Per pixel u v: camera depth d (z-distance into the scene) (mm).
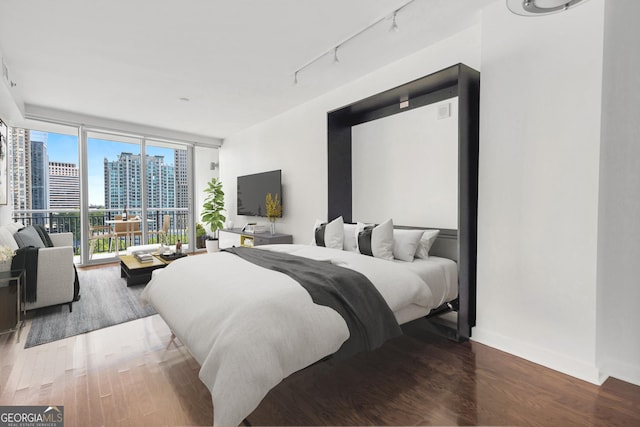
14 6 2271
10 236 2951
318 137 4324
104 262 5312
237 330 1396
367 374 1974
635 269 1865
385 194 3465
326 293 1724
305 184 4598
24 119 4473
